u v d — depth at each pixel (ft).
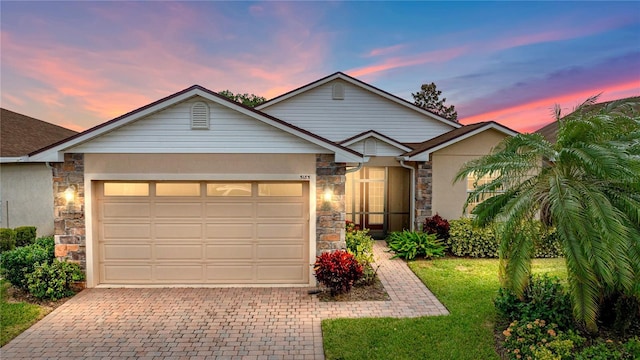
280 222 28.86
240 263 28.89
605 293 18.70
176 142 27.37
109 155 27.58
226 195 28.60
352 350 18.56
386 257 37.45
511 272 18.99
